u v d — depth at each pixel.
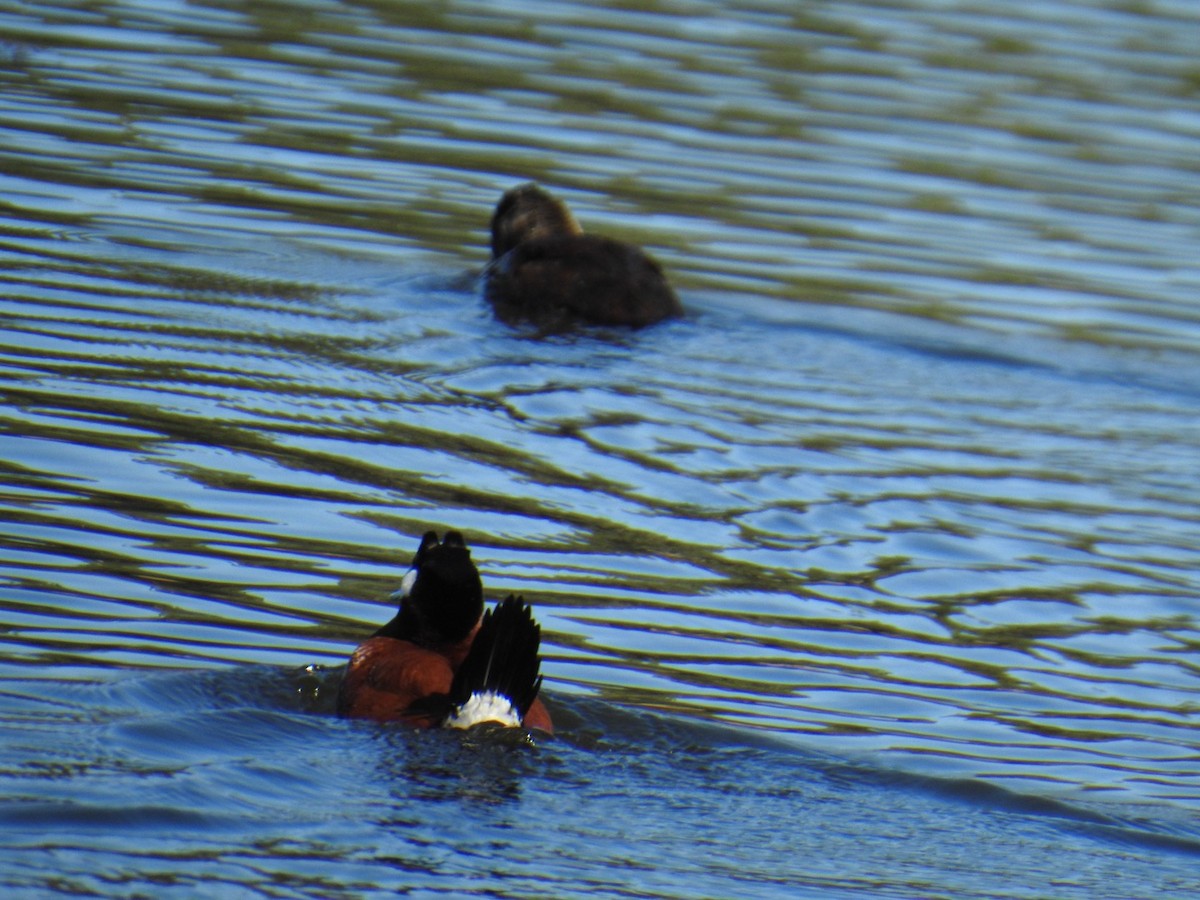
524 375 16.61
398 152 22.22
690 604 12.44
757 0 29.89
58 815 8.24
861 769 10.04
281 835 8.30
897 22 29.08
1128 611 13.03
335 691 10.26
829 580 13.13
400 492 13.70
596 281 18.25
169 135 21.91
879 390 17.36
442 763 9.38
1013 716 11.18
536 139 23.03
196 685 10.14
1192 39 29.27
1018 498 15.06
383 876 7.98
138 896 7.56
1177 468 16.06
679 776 9.66
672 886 8.22
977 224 21.89
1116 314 19.73
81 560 11.90
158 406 14.69
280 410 14.97
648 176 22.23
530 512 13.64
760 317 18.88
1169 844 9.37
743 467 15.03
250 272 18.22
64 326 16.11
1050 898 8.55
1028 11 30.23
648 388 16.66
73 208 19.27
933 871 8.77
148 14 26.70
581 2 29.05
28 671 10.17
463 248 19.78
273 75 24.42
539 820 8.84
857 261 20.55
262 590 11.80
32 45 24.66
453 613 10.44
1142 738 10.99
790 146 23.67
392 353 16.67
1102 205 22.83
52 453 13.54
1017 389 17.77
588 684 11.02
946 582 13.30
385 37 26.50
